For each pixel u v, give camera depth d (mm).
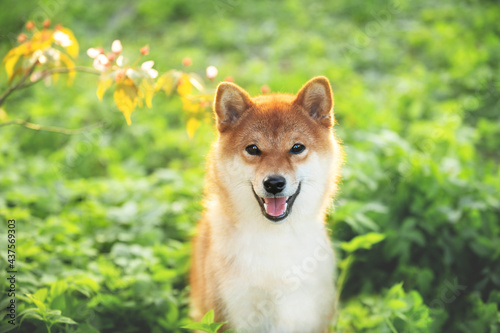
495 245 4617
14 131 7469
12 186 5820
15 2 10047
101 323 3941
